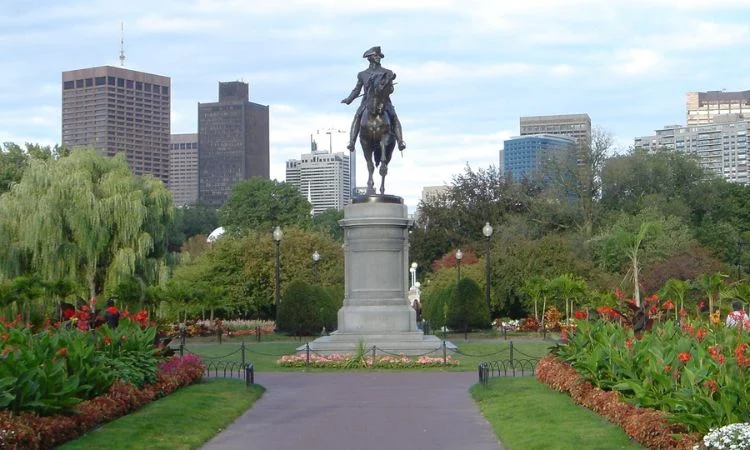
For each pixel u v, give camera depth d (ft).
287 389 75.41
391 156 105.81
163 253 166.50
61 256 149.07
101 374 55.06
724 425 38.83
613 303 96.78
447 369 90.07
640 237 130.52
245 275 219.00
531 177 299.99
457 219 269.23
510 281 186.70
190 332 151.84
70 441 47.06
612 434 47.83
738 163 481.46
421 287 235.81
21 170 236.22
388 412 62.39
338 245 249.14
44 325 78.07
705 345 56.29
